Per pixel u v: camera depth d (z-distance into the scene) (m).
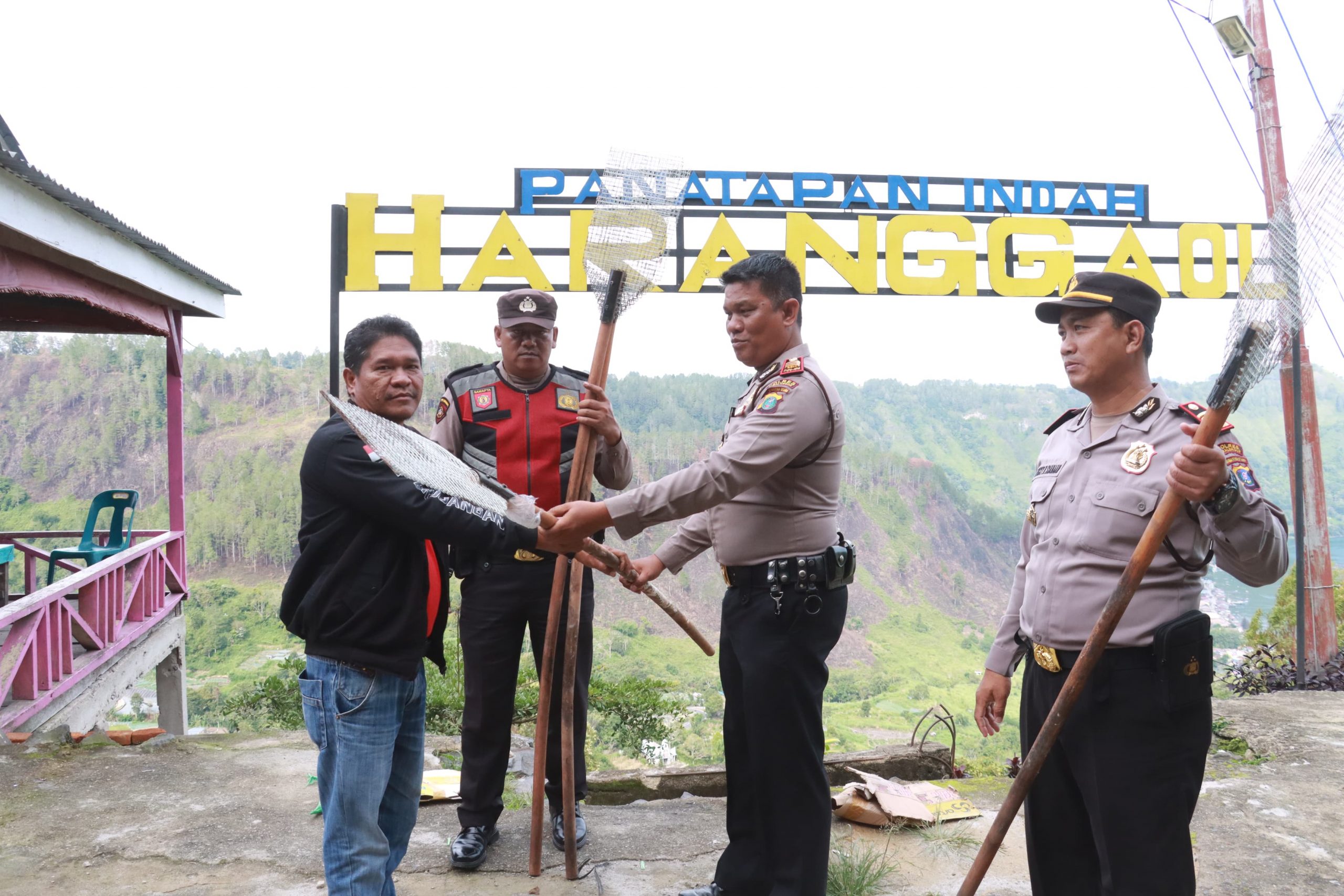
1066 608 1.94
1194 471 1.65
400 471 1.82
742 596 2.32
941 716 4.21
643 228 2.31
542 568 2.87
